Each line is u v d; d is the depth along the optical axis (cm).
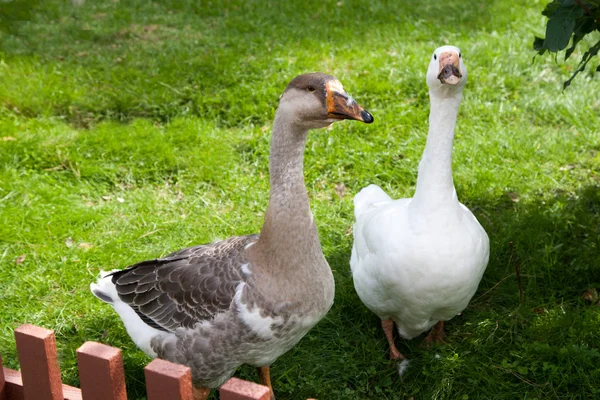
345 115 216
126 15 523
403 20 499
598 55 425
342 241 307
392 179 337
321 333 272
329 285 232
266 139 361
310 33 482
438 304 246
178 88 412
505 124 373
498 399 249
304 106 218
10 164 341
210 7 541
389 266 244
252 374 262
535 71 415
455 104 239
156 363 186
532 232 301
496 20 490
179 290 234
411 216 243
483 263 248
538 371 255
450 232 239
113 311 280
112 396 192
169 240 309
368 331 273
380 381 259
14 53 449
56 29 503
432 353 263
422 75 404
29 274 294
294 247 223
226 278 229
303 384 257
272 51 453
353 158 344
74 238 312
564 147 346
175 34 495
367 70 423
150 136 364
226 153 354
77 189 335
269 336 227
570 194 323
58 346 270
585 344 259
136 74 428
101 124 378
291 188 223
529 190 326
